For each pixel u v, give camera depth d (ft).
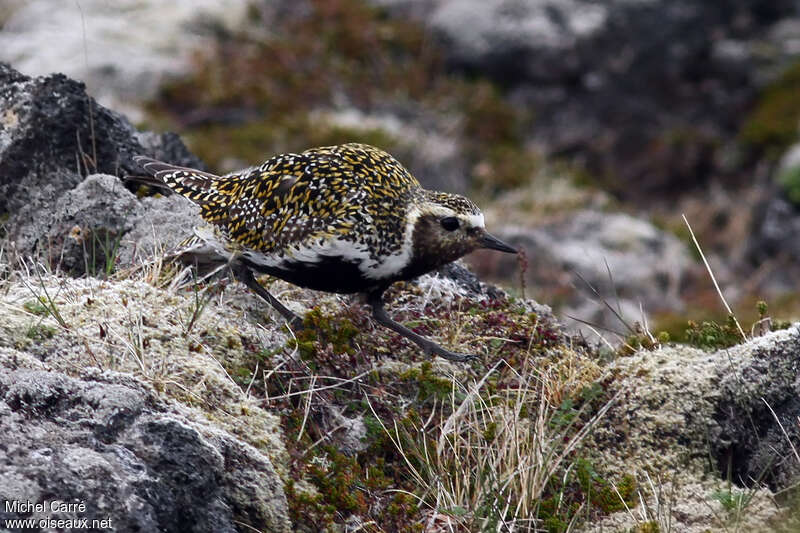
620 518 39.11
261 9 130.82
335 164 45.78
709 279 104.27
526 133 124.36
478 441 40.57
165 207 51.78
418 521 38.24
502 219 107.76
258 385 41.81
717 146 126.31
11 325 38.37
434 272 53.78
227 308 46.06
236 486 34.40
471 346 47.32
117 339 39.78
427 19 132.36
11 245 51.34
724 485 41.14
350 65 125.90
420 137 117.39
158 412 34.30
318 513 36.55
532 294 92.32
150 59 117.29
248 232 45.83
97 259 50.80
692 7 131.34
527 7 130.00
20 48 114.52
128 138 57.36
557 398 43.73
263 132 112.06
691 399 43.09
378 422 41.93
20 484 29.22
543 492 40.22
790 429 42.32
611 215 109.60
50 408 32.68
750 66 132.67
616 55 128.57
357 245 44.68
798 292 103.35
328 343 44.39
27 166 53.78
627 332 58.65
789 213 112.57
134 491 30.35
